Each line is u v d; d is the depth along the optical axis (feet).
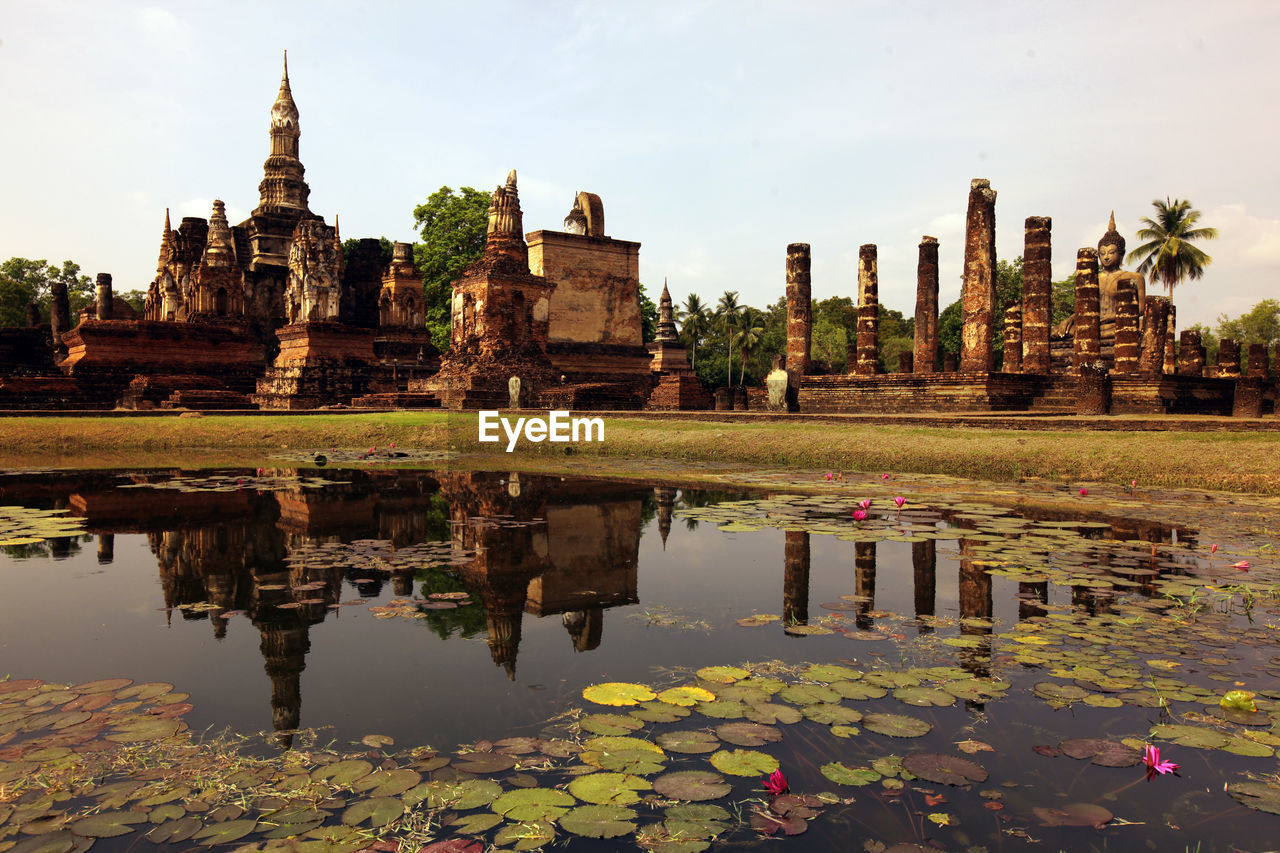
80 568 21.33
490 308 89.92
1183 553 21.71
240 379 101.45
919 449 44.19
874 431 49.96
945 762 10.25
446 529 26.84
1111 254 110.01
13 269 204.85
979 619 16.43
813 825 8.82
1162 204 131.34
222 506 31.65
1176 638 15.01
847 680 13.01
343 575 20.61
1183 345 107.45
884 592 18.79
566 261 115.65
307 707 12.16
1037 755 10.57
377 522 28.17
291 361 96.94
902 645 14.92
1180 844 8.45
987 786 9.73
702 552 23.22
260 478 41.14
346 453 57.06
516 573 20.89
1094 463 37.99
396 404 85.15
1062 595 18.21
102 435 61.11
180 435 62.85
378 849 8.24
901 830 8.74
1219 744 10.69
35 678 13.38
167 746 10.77
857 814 9.09
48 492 35.55
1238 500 30.60
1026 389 78.84
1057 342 112.98
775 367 83.61
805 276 98.27
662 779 9.84
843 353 205.57
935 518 27.66
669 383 95.35
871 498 32.83
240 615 17.12
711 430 55.77
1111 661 13.80
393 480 40.37
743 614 17.16
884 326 230.89
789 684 12.96
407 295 125.39
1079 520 26.99
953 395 77.30
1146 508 29.22
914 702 12.18
